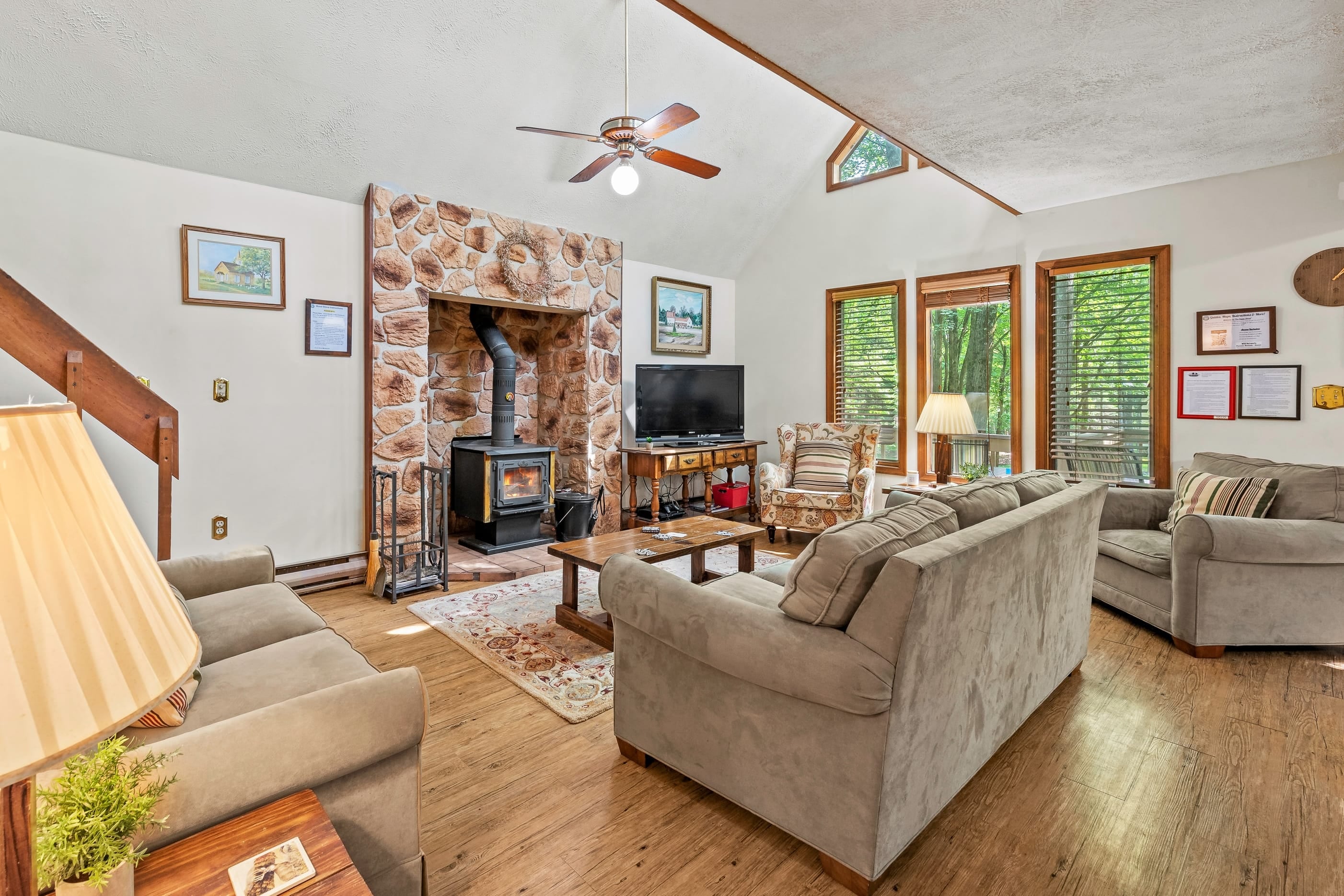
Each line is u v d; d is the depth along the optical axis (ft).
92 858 2.61
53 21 8.69
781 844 5.58
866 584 4.97
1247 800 6.11
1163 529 11.59
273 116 10.91
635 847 5.53
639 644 6.55
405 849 4.40
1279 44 7.70
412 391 13.53
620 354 17.70
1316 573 9.32
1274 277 12.21
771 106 16.02
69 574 1.65
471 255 14.32
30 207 9.71
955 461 16.71
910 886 5.07
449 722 7.64
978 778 6.49
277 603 7.06
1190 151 11.30
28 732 1.44
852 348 18.62
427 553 13.79
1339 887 5.01
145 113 10.07
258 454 12.01
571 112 13.33
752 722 5.55
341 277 12.86
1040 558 6.86
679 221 17.93
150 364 10.82
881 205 17.65
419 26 10.68
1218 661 9.37
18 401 9.41
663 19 12.52
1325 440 11.83
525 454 15.44
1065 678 8.25
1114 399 14.24
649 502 19.54
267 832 3.37
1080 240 14.42
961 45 7.79
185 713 4.76
